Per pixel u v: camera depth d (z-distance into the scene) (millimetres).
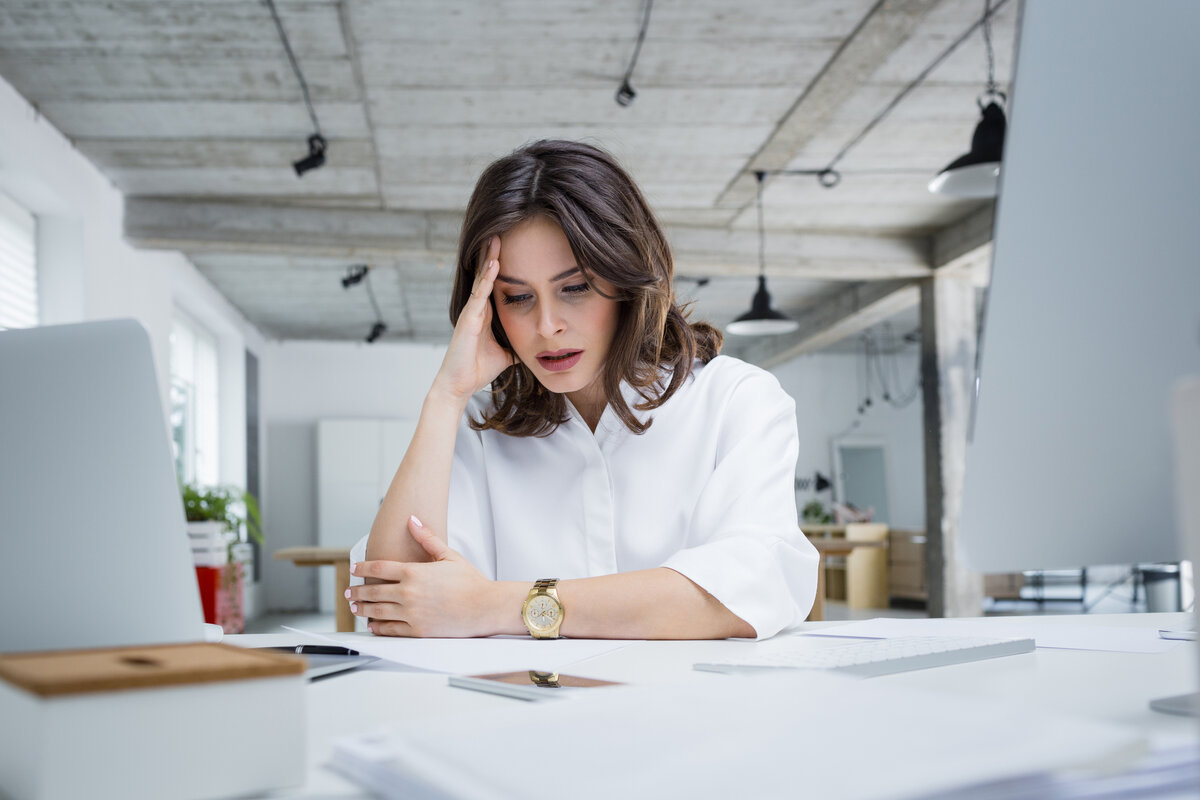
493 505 1342
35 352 648
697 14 4133
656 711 451
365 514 11547
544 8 4082
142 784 423
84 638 663
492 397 1367
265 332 11422
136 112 5066
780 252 7484
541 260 1183
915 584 10180
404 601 1015
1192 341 622
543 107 5070
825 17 4160
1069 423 632
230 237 6508
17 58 4457
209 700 440
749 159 5867
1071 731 394
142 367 648
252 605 10594
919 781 342
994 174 4082
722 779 350
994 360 625
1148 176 631
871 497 13422
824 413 13570
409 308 10188
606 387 1274
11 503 650
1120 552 648
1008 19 4234
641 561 1279
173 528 657
